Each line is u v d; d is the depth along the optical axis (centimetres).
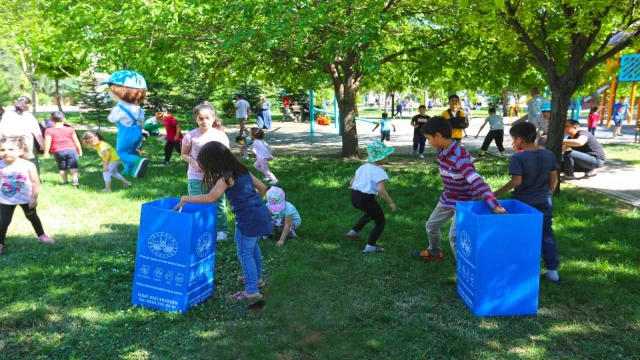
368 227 641
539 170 445
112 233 605
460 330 371
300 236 605
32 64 2045
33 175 540
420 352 340
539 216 382
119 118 778
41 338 352
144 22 948
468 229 400
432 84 1380
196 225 393
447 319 390
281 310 405
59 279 460
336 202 772
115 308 402
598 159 991
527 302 396
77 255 520
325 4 899
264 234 413
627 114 2727
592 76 1023
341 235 606
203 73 1261
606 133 2103
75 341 352
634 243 565
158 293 401
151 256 398
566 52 881
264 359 333
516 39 788
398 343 353
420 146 1334
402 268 498
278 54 1183
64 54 1120
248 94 2819
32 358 328
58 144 866
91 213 698
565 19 754
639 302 415
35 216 556
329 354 340
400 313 397
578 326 378
